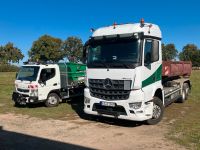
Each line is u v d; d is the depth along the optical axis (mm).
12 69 74875
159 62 11883
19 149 8633
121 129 10906
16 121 12281
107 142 9305
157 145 8922
